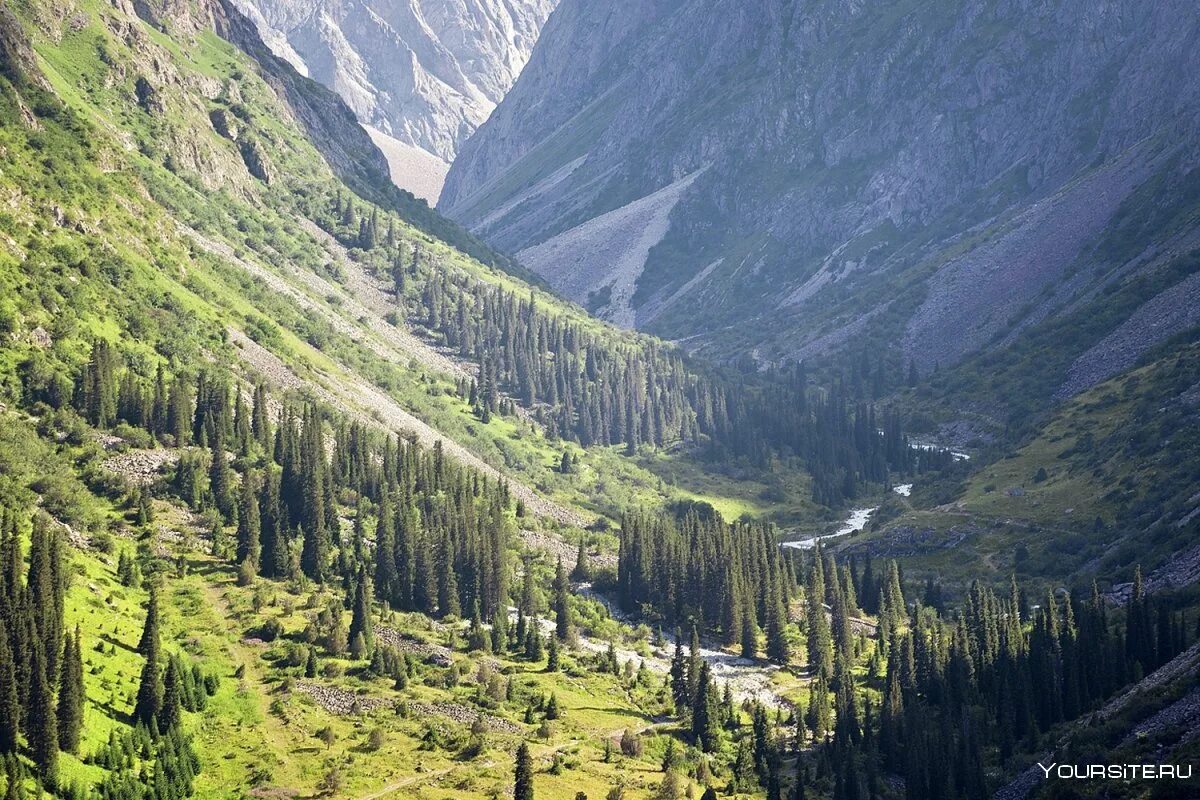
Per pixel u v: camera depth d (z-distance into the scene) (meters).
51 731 153.38
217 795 163.25
